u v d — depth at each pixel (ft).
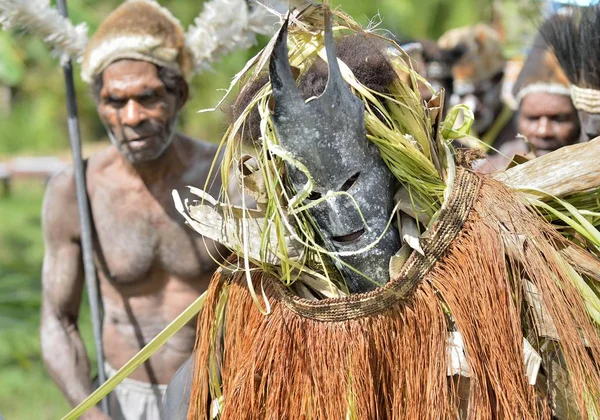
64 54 13.21
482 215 7.03
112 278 13.48
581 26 11.04
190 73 13.14
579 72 11.07
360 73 7.21
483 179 7.23
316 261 7.27
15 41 25.22
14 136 34.63
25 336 18.89
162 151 12.81
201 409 7.63
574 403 7.06
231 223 7.40
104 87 12.73
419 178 7.14
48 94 32.17
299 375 7.01
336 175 6.82
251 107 7.13
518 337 6.82
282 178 7.22
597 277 7.23
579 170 7.43
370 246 6.93
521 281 7.09
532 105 13.38
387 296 6.88
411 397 6.81
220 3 13.03
